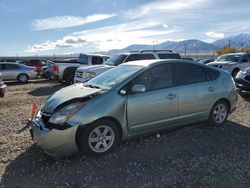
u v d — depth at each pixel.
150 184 4.17
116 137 5.23
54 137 4.75
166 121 5.79
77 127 4.82
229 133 6.31
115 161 4.93
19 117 8.36
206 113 6.43
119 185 4.17
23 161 5.08
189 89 6.06
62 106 4.98
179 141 5.79
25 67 21.25
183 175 4.41
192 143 5.70
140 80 5.52
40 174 4.57
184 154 5.18
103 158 5.05
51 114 4.96
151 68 5.73
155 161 4.91
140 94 5.43
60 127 4.76
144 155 5.14
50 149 4.82
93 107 4.96
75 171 4.62
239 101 10.27
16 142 6.05
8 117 8.37
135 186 4.13
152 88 5.62
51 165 4.87
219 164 4.76
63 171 4.64
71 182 4.29
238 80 10.80
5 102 11.11
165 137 6.00
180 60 6.18
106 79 5.80
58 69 17.23
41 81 21.66
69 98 5.04
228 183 4.16
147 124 5.55
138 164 4.80
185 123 6.15
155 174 4.46
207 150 5.36
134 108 5.34
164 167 4.69
